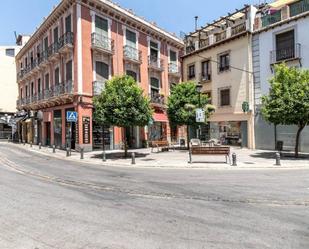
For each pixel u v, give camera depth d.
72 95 22.59
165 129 30.31
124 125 17.42
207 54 28.67
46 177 10.70
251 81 24.05
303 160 15.66
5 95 45.53
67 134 24.28
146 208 6.31
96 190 8.27
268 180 9.93
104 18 24.48
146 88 28.50
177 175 11.28
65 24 24.28
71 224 5.23
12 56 46.44
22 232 4.83
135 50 27.06
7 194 7.68
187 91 22.42
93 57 23.42
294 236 4.63
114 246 4.23
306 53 20.47
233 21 27.53
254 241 4.42
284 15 22.03
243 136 24.88
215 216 5.72
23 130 36.59
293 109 15.41
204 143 23.69
